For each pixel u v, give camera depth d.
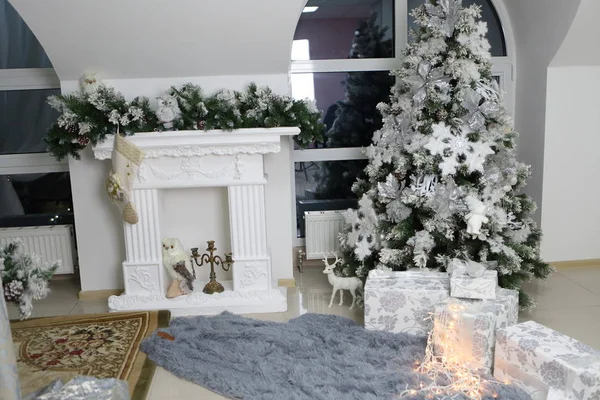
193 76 3.37
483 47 3.08
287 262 3.67
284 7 3.00
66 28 3.00
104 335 2.88
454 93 3.06
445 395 2.22
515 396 2.17
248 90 3.31
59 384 1.97
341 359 2.55
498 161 3.18
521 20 3.84
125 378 2.44
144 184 3.19
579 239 3.86
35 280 1.81
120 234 3.54
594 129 3.71
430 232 2.99
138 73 3.31
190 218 3.52
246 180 3.21
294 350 2.67
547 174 3.74
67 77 3.31
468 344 2.42
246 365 2.54
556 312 3.11
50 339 2.84
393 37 3.96
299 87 3.98
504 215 2.93
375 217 3.17
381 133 3.38
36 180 3.94
